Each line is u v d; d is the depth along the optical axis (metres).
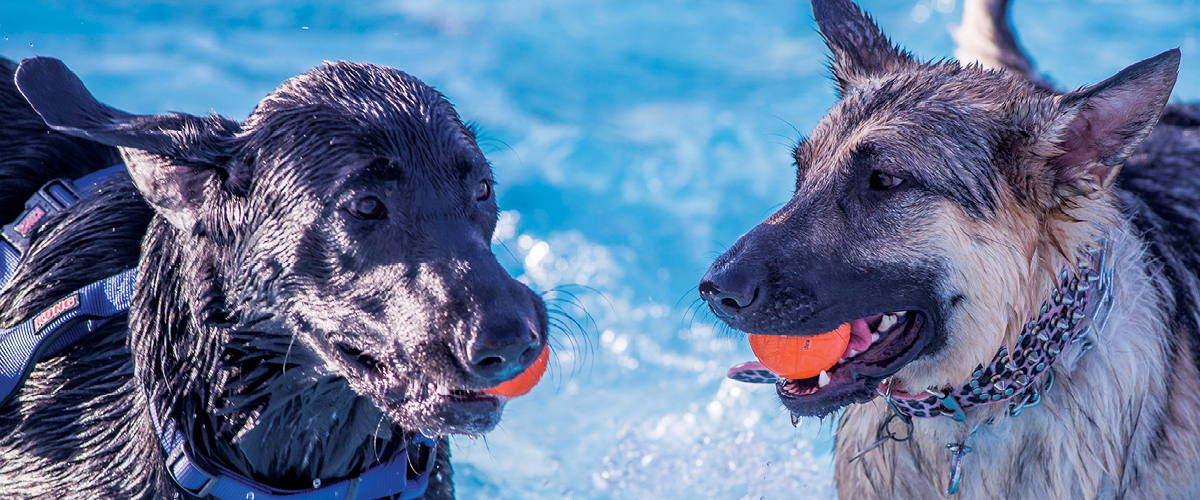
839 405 3.57
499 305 2.61
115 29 10.28
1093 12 11.10
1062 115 3.34
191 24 10.66
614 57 10.41
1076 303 3.50
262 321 2.78
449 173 2.77
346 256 2.68
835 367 3.59
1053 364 3.61
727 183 8.16
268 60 9.91
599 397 6.16
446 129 2.82
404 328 2.64
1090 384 3.63
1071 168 3.42
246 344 2.80
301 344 2.81
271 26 10.91
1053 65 9.66
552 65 10.16
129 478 2.90
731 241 7.55
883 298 3.47
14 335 3.01
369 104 2.77
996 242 3.42
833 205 3.53
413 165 2.72
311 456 2.99
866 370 3.57
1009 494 3.78
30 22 10.10
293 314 2.76
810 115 8.98
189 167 2.78
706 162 8.41
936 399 3.65
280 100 2.80
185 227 2.82
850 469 4.09
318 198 2.67
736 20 11.30
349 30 10.96
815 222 3.51
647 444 5.70
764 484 5.40
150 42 10.05
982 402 3.62
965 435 3.74
